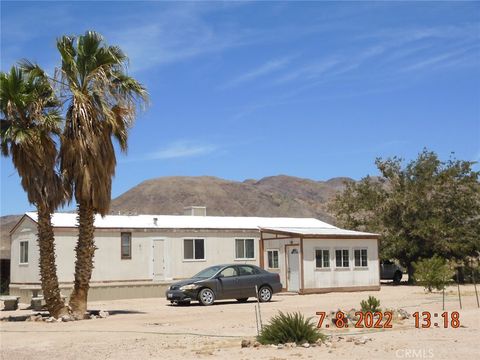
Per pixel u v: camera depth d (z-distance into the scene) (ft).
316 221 137.08
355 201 148.56
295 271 111.55
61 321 68.28
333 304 83.46
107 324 63.93
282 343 44.57
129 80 73.05
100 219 107.86
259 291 89.76
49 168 69.10
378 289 117.29
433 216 138.92
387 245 138.31
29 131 67.36
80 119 69.46
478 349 40.81
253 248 119.14
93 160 69.97
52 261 70.38
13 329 61.87
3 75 67.51
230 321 64.03
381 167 146.20
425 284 102.47
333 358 38.60
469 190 138.62
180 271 110.63
